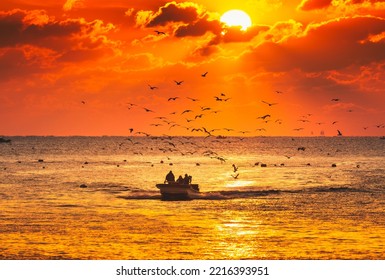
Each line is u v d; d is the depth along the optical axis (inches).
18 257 2239.2
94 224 2955.2
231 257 2252.7
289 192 4616.1
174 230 2785.4
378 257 2256.4
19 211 3447.3
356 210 3535.9
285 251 2351.1
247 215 3304.6
